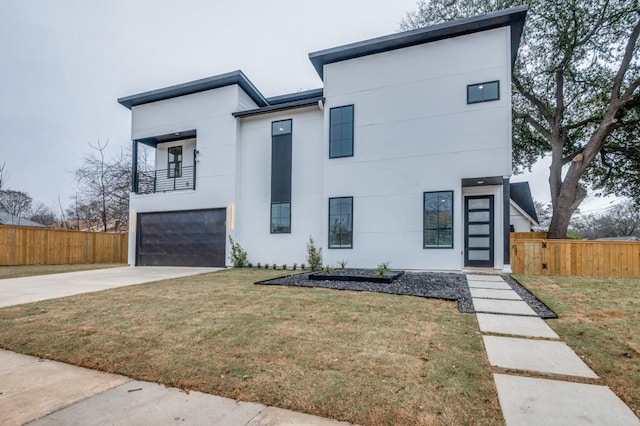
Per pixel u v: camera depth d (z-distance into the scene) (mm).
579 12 12391
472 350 3285
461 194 9555
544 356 3133
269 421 2115
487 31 9367
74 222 26484
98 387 2684
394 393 2424
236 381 2689
